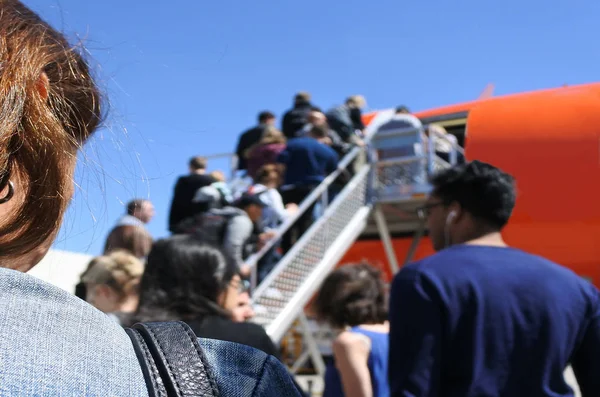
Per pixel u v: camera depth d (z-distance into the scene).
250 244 5.21
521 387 1.81
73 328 0.53
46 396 0.47
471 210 2.19
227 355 0.64
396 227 9.45
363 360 2.81
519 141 9.00
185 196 5.80
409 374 1.82
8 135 0.56
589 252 8.35
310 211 6.72
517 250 2.07
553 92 9.73
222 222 4.91
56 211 0.61
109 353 0.54
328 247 6.94
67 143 0.63
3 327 0.49
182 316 2.07
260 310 5.61
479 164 2.27
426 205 2.36
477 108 9.80
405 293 1.93
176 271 2.13
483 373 1.81
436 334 1.85
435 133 8.21
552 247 8.59
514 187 2.25
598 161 8.52
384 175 8.12
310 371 11.05
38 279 0.54
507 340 1.83
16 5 0.64
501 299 1.86
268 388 0.64
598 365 1.91
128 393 0.53
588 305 1.95
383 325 3.07
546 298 1.88
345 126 7.66
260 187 6.21
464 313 1.86
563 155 8.71
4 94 0.57
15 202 0.59
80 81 0.69
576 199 8.48
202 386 0.57
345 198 7.43
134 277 2.91
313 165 6.68
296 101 7.74
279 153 6.89
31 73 0.60
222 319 2.10
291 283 6.18
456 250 2.04
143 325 0.62
